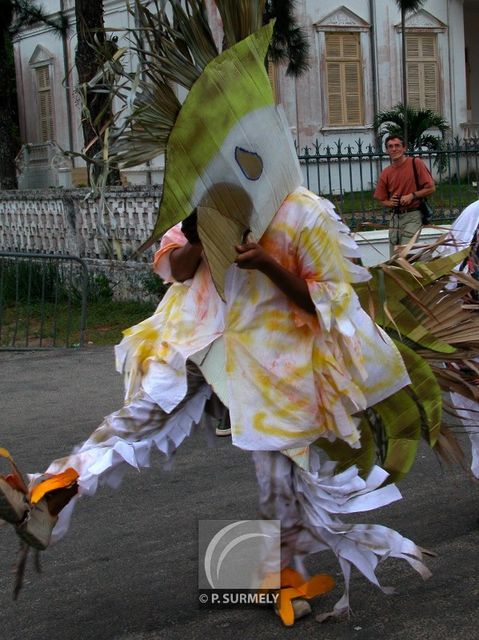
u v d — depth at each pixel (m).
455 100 25.12
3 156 21.00
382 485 4.10
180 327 3.89
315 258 3.60
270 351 3.71
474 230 5.02
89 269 13.67
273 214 3.61
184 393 3.82
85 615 4.09
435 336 4.11
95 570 4.57
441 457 4.41
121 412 3.88
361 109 23.84
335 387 3.69
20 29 21.38
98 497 5.63
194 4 3.46
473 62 28.77
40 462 6.45
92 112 4.32
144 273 12.67
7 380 8.95
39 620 4.06
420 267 4.02
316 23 22.95
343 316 3.64
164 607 4.14
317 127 23.27
